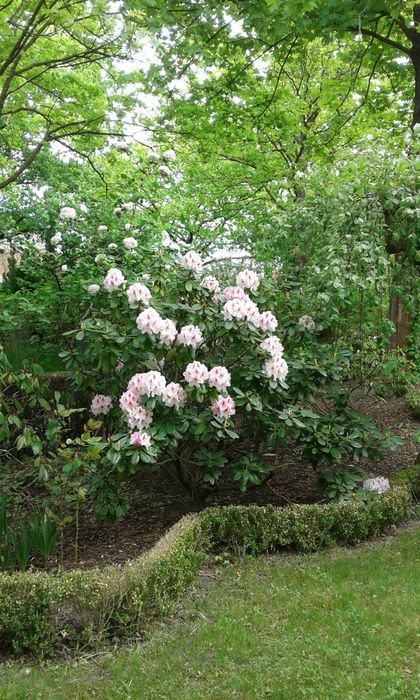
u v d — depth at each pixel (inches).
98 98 350.0
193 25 332.5
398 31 354.0
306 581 162.9
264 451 235.1
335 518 189.3
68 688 119.8
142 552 184.4
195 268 196.7
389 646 129.6
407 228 224.8
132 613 139.5
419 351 262.8
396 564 172.6
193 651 131.0
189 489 217.3
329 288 213.6
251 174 463.2
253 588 159.5
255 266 284.2
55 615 135.1
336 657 125.3
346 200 232.5
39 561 181.3
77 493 170.2
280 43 362.9
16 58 275.7
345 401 224.7
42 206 510.0
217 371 179.5
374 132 427.5
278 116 417.7
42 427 257.0
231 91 390.6
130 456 172.2
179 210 460.4
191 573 161.6
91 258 272.5
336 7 298.0
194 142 437.7
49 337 291.1
